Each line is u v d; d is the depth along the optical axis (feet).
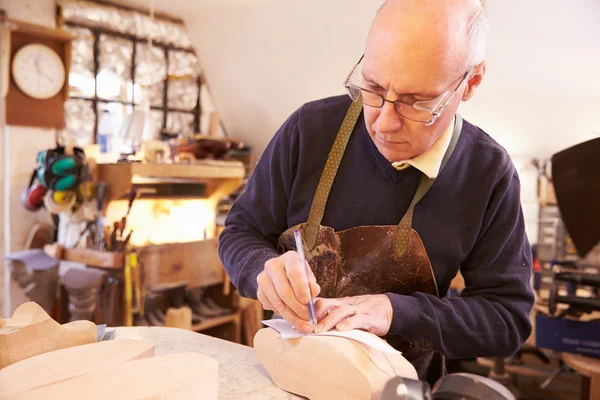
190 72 15.58
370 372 2.54
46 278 9.95
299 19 12.66
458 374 2.12
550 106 10.98
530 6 9.25
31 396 2.15
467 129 3.84
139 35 13.96
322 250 3.76
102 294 9.11
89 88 13.15
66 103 12.59
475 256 3.73
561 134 11.44
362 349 2.67
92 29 13.05
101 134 10.87
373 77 2.95
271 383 2.98
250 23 13.62
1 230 11.38
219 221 12.09
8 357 2.68
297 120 3.94
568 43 9.56
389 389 2.09
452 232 3.61
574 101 10.63
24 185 11.50
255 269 3.43
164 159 10.96
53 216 10.59
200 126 16.16
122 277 9.03
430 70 2.79
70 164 9.18
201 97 16.11
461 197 3.62
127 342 2.85
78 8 12.46
